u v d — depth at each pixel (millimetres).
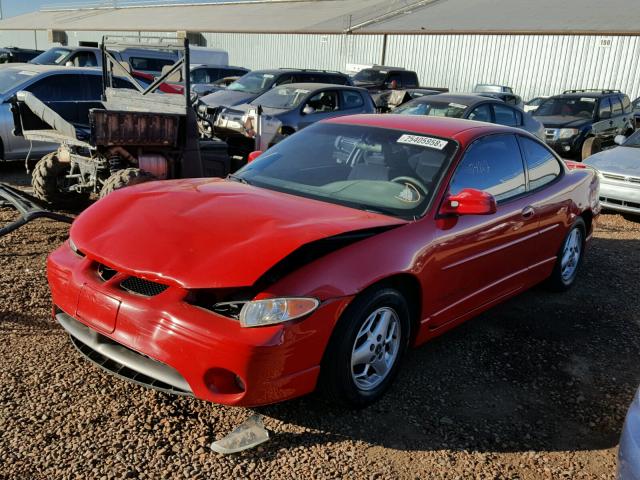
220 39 36969
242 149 10336
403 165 3951
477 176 4059
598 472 3035
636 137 9945
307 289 2867
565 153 15008
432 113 11398
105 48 7098
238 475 2764
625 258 6816
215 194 3590
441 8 33094
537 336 4535
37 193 6879
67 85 9555
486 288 4188
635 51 22609
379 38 29672
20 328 3934
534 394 3723
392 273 3201
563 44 24281
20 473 2650
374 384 3385
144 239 3059
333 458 2941
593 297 5469
